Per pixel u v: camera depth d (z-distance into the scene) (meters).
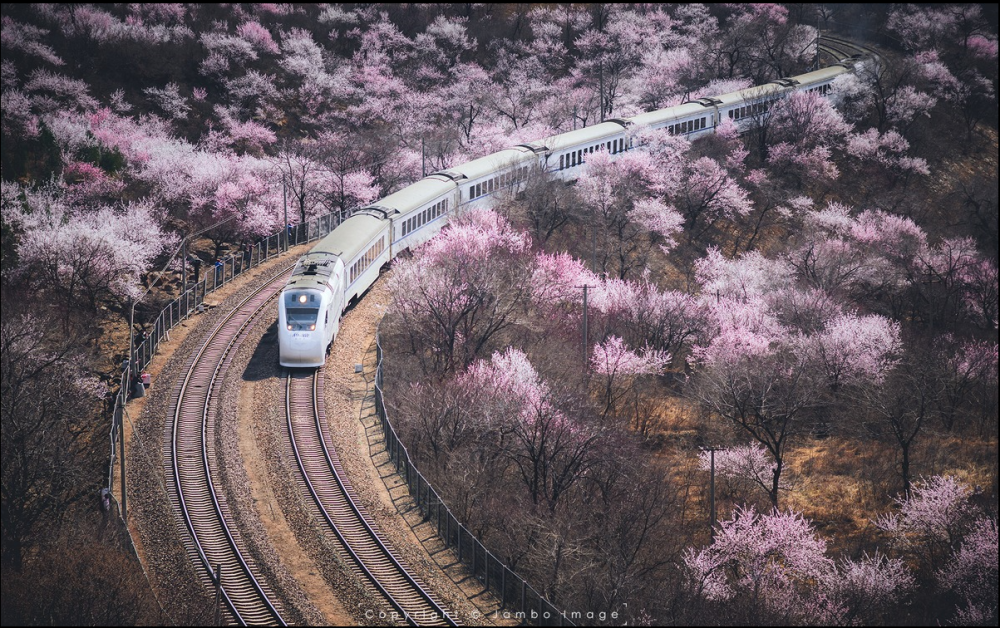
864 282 92.06
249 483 52.25
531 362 68.25
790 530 54.66
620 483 56.88
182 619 42.00
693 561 51.44
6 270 73.12
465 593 45.56
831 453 68.19
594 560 50.44
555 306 77.50
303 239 92.25
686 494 61.31
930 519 58.75
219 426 57.16
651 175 104.31
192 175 93.81
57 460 54.62
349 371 65.00
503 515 51.62
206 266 85.50
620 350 70.00
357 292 73.19
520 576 47.78
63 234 73.44
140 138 107.62
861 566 54.06
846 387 74.44
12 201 81.44
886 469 66.50
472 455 56.47
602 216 95.75
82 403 59.91
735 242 105.88
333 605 43.88
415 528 49.97
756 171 115.25
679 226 100.44
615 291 79.12
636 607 47.84
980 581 54.06
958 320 90.56
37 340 61.56
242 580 44.97
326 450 55.44
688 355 77.75
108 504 50.22
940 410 72.31
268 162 102.31
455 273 69.62
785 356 73.31
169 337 68.75
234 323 71.12
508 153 98.69
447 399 58.47
